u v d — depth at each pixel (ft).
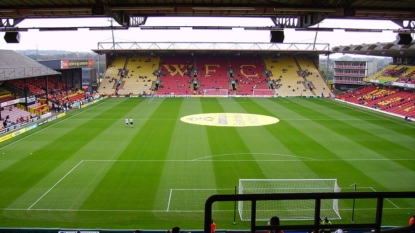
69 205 68.13
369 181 80.64
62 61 219.61
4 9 51.26
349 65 306.55
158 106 199.31
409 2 50.70
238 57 294.87
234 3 51.03
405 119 160.56
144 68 278.87
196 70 279.08
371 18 60.75
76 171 86.58
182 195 73.10
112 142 114.83
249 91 258.16
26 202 69.21
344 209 67.41
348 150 106.42
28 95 181.37
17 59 195.31
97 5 49.32
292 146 110.52
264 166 90.89
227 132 130.62
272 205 67.00
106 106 199.31
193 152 103.40
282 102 221.25
